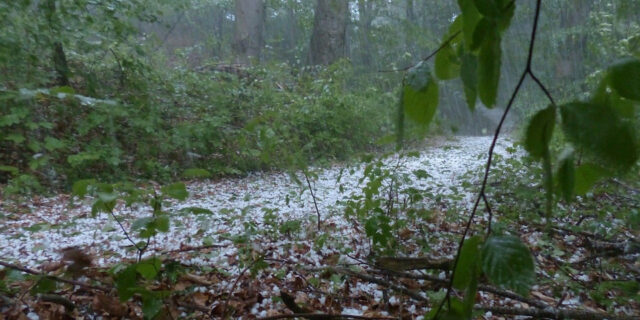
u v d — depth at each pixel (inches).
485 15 22.7
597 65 179.9
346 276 107.7
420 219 162.1
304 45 653.9
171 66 377.7
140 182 243.1
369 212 159.8
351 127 354.6
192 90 326.3
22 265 115.0
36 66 245.1
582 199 166.1
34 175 222.5
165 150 265.6
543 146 21.7
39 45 234.4
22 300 86.7
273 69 413.7
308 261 121.2
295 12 682.8
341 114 347.3
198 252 126.0
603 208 147.1
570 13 325.4
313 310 92.0
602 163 19.8
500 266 23.5
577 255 128.5
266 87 353.4
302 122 328.8
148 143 267.1
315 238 138.9
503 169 207.3
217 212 182.4
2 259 119.3
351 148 351.3
